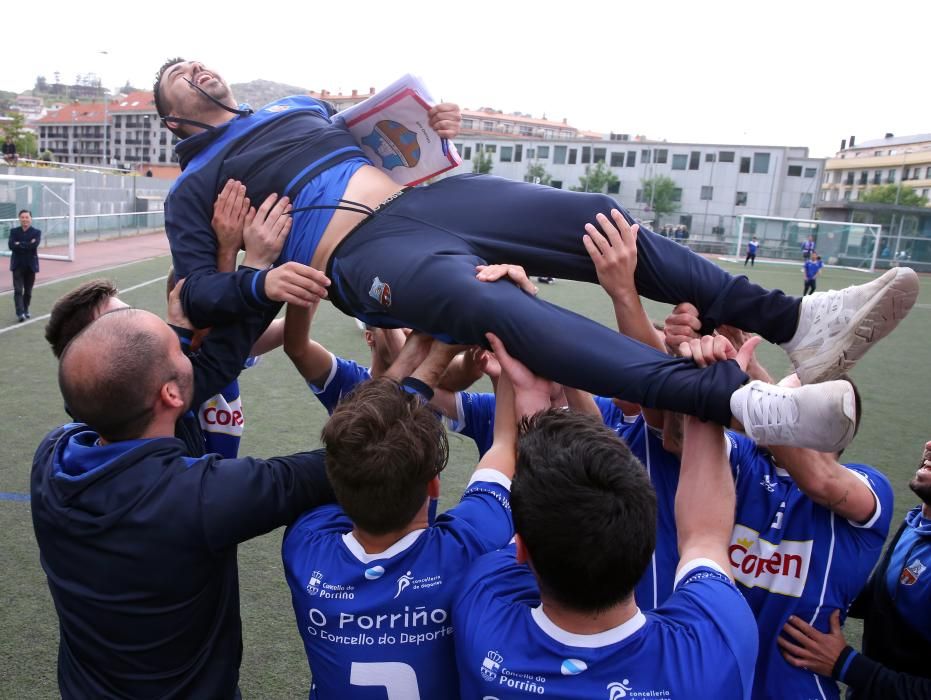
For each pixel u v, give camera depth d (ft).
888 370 33.19
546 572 3.77
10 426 19.24
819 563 5.72
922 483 6.69
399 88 6.31
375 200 6.32
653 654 3.84
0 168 77.77
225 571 5.32
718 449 4.93
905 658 6.48
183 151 6.91
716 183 178.19
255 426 20.17
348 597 4.57
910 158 245.45
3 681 9.62
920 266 113.60
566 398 6.01
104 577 4.85
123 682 5.05
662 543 6.06
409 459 4.34
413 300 5.66
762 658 5.84
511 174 198.80
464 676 4.21
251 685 9.83
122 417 4.95
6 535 13.52
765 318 5.81
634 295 5.82
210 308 5.91
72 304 6.59
